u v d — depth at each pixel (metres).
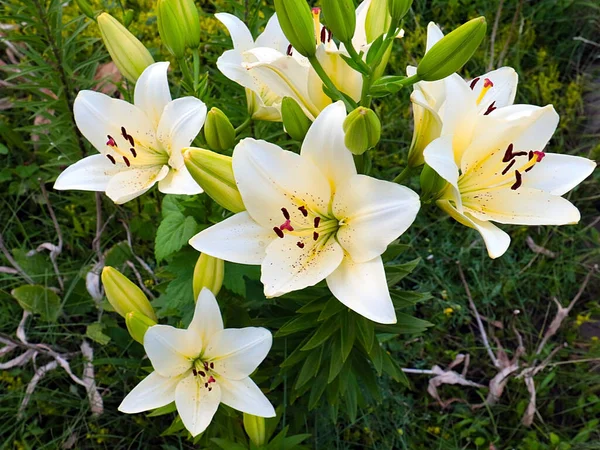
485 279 0.69
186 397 0.39
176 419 0.45
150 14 0.75
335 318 0.42
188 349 0.38
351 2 0.31
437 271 0.68
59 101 0.57
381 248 0.31
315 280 0.32
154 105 0.41
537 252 0.70
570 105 0.79
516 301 0.69
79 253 0.68
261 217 0.33
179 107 0.40
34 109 0.61
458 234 0.70
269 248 0.33
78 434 0.58
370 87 0.34
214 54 0.69
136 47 0.43
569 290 0.70
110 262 0.65
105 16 0.41
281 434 0.45
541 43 0.88
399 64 0.79
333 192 0.33
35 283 0.64
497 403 0.63
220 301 0.48
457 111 0.33
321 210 0.33
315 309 0.42
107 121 0.42
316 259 0.33
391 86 0.33
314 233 0.33
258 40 0.44
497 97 0.39
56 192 0.71
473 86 0.39
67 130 0.59
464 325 0.69
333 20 0.31
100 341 0.59
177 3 0.40
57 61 0.56
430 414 0.63
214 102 0.54
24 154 0.73
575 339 0.67
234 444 0.44
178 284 0.45
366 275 0.31
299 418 0.53
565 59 0.85
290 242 0.33
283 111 0.35
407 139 0.75
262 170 0.32
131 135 0.42
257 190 0.32
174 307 0.44
